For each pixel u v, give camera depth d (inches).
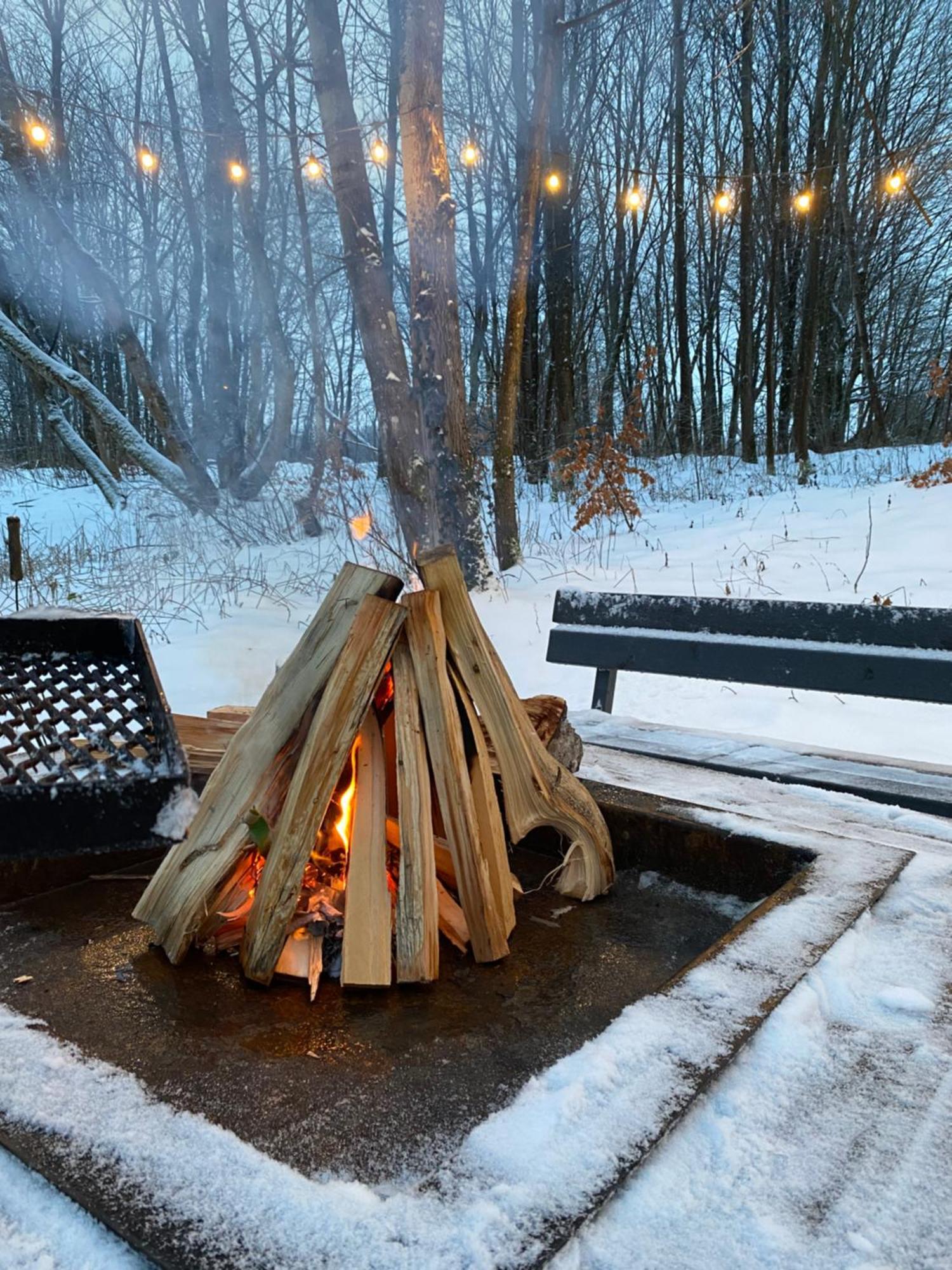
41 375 454.0
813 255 576.7
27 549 454.6
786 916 59.0
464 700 69.7
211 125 490.3
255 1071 47.8
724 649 122.9
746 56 605.9
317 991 58.2
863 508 380.8
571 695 197.8
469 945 65.0
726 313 860.0
